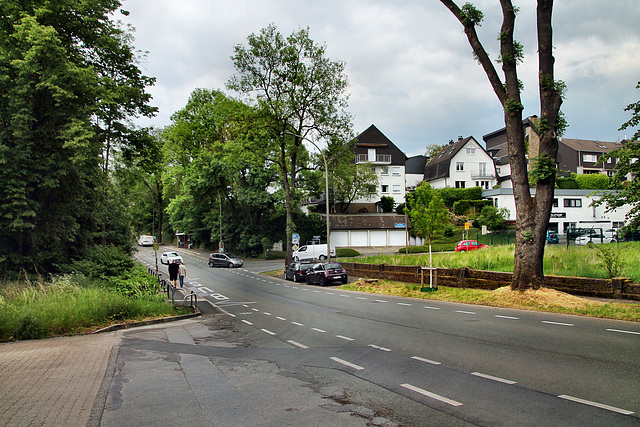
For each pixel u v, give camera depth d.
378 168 73.44
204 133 57.59
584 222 51.53
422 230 28.52
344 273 27.64
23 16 18.02
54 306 13.12
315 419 5.28
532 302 13.66
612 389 5.86
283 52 34.31
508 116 15.20
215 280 33.94
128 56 24.30
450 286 19.91
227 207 59.03
